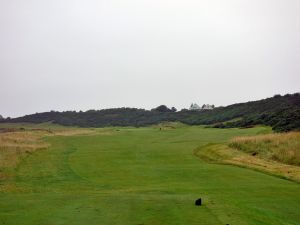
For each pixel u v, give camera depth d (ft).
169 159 124.36
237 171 97.25
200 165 110.52
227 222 39.83
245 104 418.72
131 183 83.66
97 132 252.01
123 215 42.39
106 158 125.49
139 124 494.18
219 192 66.85
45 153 135.64
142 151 144.05
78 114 585.22
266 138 147.33
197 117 451.53
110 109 601.62
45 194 60.59
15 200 52.70
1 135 191.83
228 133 216.33
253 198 60.44
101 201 51.37
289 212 50.72
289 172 92.63
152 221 39.70
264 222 42.42
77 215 42.47
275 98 384.06
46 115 591.78
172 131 245.24
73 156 129.70
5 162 107.86
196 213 43.45
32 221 39.75
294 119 239.30
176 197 55.26
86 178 90.79
